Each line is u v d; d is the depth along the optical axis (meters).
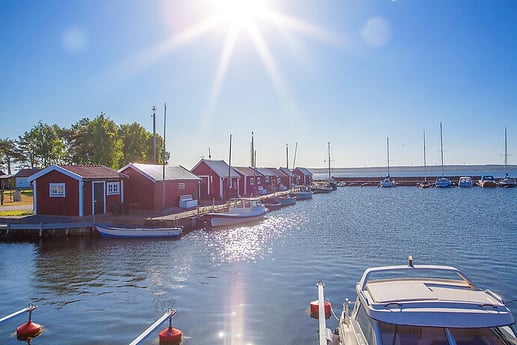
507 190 74.44
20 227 25.95
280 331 11.21
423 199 58.06
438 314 6.32
